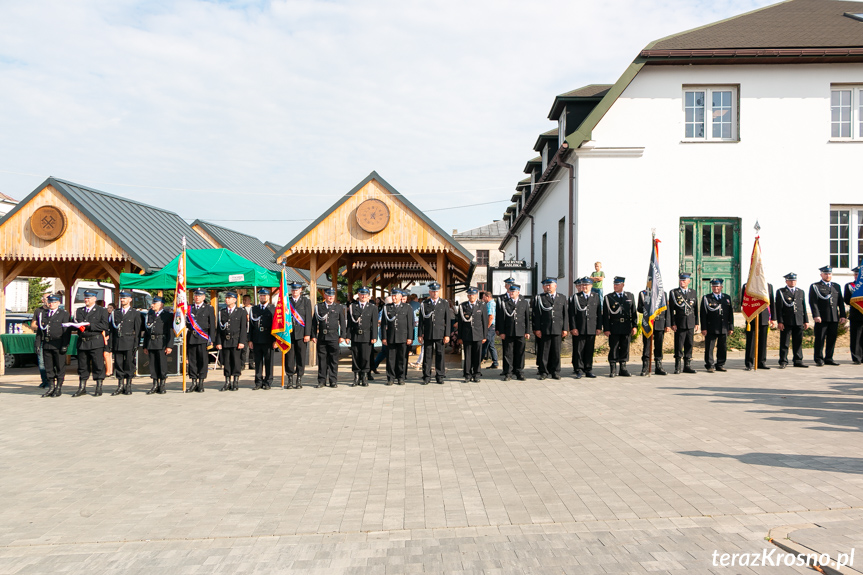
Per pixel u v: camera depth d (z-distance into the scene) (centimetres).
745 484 589
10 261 1728
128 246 1630
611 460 690
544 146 2311
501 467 679
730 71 1694
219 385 1409
